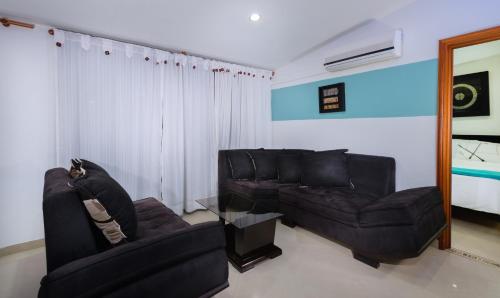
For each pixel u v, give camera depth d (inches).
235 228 85.4
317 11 102.0
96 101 103.7
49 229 47.3
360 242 83.7
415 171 103.7
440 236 93.8
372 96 116.9
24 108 91.6
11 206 91.4
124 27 100.3
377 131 115.6
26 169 93.2
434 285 73.3
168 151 124.1
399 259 83.7
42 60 93.8
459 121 158.2
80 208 50.8
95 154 104.1
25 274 78.5
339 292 70.4
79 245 49.3
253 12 98.7
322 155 121.0
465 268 81.8
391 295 69.1
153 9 90.8
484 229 110.0
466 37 87.2
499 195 108.3
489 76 145.8
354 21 113.1
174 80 125.0
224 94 147.0
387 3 100.7
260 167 138.5
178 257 53.4
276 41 126.3
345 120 128.5
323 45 135.6
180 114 127.6
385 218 77.6
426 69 98.7
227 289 71.5
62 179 63.1
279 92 165.3
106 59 105.7
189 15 96.8
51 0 80.4
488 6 83.4
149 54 116.6
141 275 49.1
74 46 98.1
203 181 139.7
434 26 95.7
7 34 87.7
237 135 154.6
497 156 140.9
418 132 102.3
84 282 43.3
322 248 95.2
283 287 72.6
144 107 116.6
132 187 114.0
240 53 137.1
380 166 106.7
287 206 111.7
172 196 127.0
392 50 103.7
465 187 116.8
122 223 56.2
